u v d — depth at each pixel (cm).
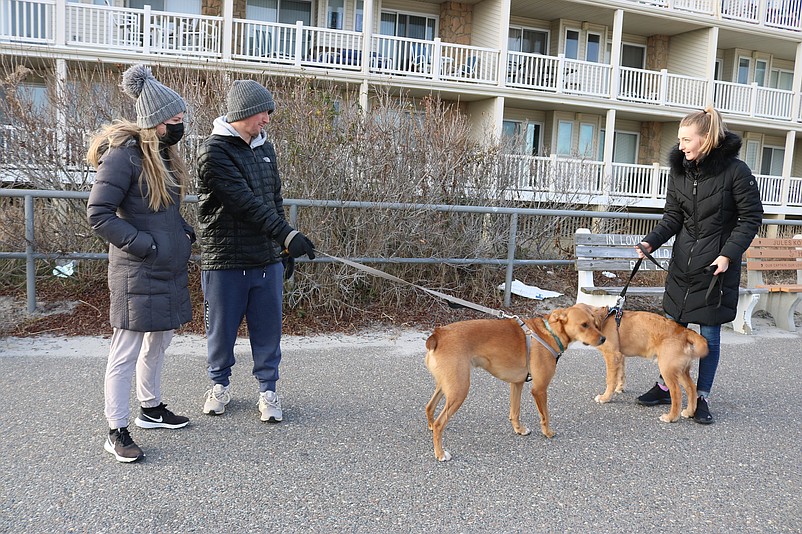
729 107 1955
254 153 390
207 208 383
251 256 389
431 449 380
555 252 911
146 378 382
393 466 354
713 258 441
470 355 378
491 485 338
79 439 368
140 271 343
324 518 296
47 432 376
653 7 1803
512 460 371
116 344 349
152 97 334
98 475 327
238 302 393
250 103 367
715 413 465
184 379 479
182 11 1603
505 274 789
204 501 306
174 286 357
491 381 513
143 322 345
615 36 1775
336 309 672
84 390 446
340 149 691
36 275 671
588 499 327
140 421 387
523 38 1939
